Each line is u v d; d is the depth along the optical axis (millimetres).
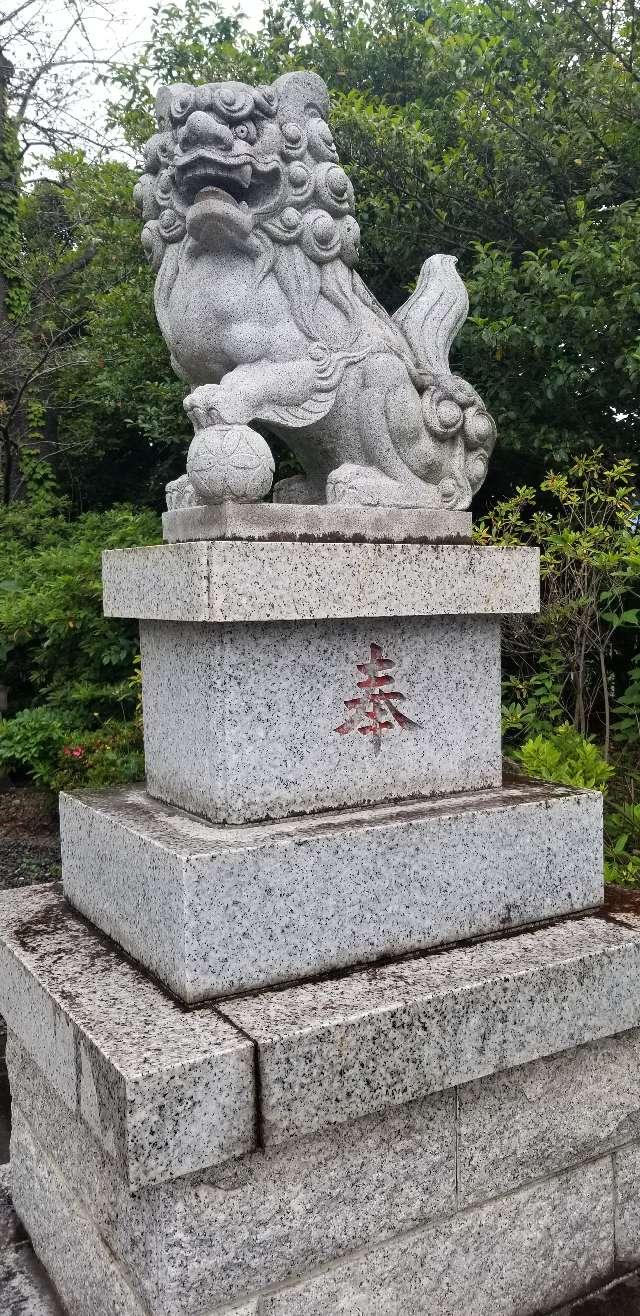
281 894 1713
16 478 10812
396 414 2051
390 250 5816
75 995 1710
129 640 6703
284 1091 1534
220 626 1752
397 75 6289
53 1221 2033
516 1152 1899
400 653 1988
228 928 1663
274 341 1959
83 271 9203
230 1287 1565
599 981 1924
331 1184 1662
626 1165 2094
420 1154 1767
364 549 1854
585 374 4945
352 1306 1699
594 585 4109
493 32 5809
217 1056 1483
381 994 1690
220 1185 1549
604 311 4562
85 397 10211
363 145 5512
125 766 5633
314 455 2172
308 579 1776
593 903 2170
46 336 9859
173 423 7574
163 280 2076
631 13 4941
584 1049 2000
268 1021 1584
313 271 2020
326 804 1908
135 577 1981
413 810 1951
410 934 1875
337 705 1906
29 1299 2033
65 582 6758
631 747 4691
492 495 6129
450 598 1994
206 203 1861
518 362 5223
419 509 2035
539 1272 1954
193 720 1886
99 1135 1535
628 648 5320
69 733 6234
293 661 1841
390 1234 1740
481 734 2145
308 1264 1646
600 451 4605
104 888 1994
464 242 5809
